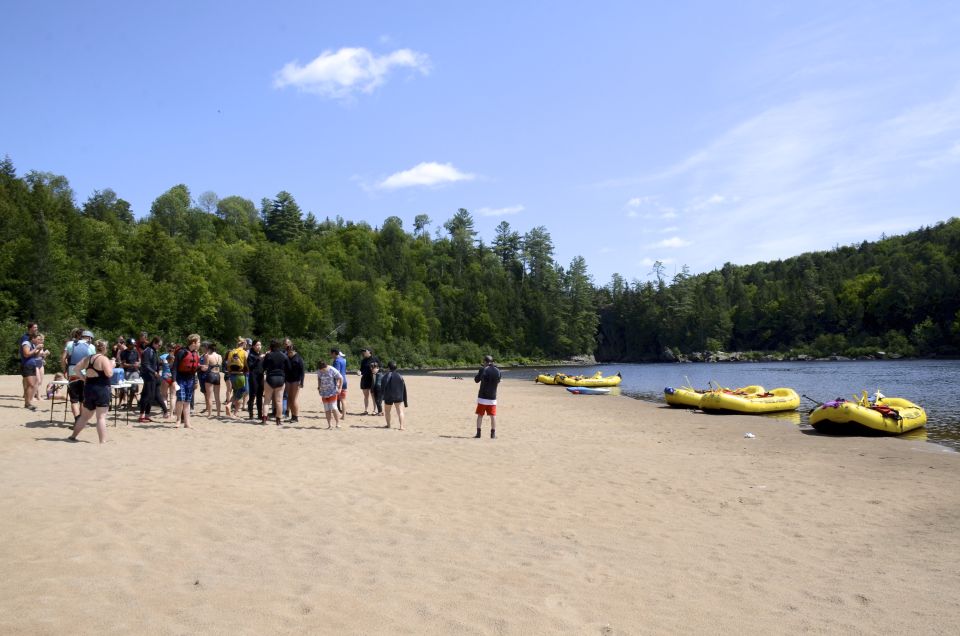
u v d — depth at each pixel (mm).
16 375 29828
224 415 15641
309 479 8320
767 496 8508
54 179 88625
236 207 122812
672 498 8219
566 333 118938
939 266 100125
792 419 20297
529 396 30484
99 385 10328
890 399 19109
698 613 4457
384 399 14578
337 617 4035
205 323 66188
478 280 120062
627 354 131125
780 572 5449
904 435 16578
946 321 96938
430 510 7051
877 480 9938
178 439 11258
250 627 3812
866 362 91062
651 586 4973
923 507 8062
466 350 104188
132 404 16391
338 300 89062
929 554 6051
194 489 7367
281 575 4754
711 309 122500
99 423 10305
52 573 4535
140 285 57125
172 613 3955
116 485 7352
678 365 98125
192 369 13039
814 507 7945
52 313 46344
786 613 4531
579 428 16672
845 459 12242
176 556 5051
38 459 8656
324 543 5613
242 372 14969
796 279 126562
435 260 126875
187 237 97812
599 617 4289
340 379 13930
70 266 56000
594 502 7832
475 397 26484
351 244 120938
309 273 90688
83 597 4133
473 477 9078
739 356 113250
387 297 99188
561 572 5191
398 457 10469
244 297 72250
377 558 5281
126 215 103188
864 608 4672
